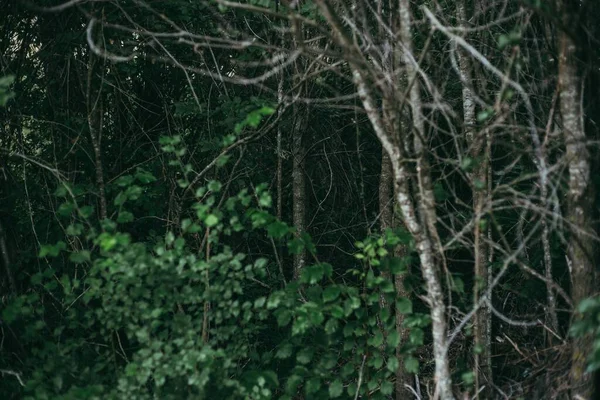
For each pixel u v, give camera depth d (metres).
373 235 4.67
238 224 4.37
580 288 3.93
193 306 4.47
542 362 4.54
